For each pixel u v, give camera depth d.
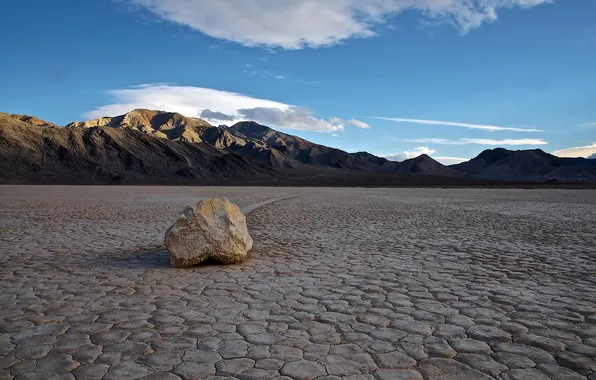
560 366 3.71
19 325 4.66
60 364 3.71
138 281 6.65
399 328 4.60
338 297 5.78
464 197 37.66
